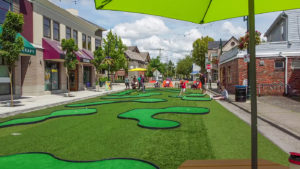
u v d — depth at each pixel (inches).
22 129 265.3
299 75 644.7
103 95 786.2
